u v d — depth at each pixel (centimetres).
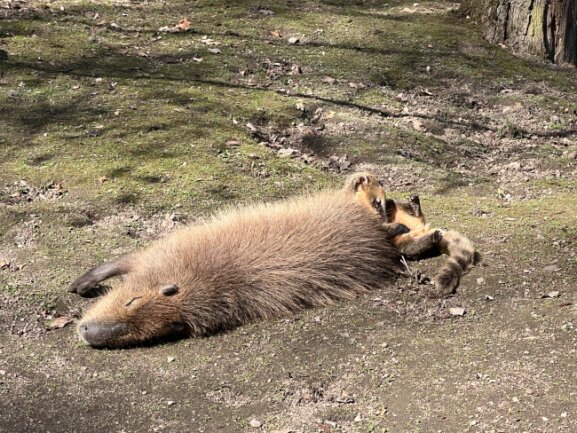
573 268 481
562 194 559
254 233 469
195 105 611
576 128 638
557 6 736
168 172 548
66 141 570
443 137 614
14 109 596
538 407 405
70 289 466
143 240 500
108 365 433
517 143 617
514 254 491
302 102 626
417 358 430
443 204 540
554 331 440
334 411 410
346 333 446
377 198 490
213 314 449
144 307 441
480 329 445
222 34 730
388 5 880
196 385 423
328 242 471
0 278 472
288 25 769
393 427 402
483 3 793
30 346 443
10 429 406
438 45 745
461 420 402
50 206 520
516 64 722
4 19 709
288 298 459
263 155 571
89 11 763
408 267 480
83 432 405
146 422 408
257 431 403
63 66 647
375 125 608
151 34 716
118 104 606
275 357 435
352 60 693
